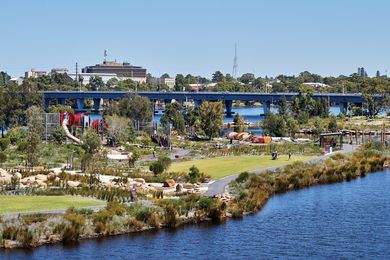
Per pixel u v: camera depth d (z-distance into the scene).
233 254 97.00
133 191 119.12
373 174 171.75
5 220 100.62
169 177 147.00
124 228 105.31
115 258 93.75
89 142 193.25
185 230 107.56
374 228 111.31
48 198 119.81
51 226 100.50
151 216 108.25
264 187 139.50
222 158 192.75
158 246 99.19
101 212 106.62
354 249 100.12
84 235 101.44
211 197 123.50
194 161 186.25
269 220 115.69
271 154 199.75
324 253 98.12
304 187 150.00
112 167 167.75
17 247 96.19
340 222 115.19
